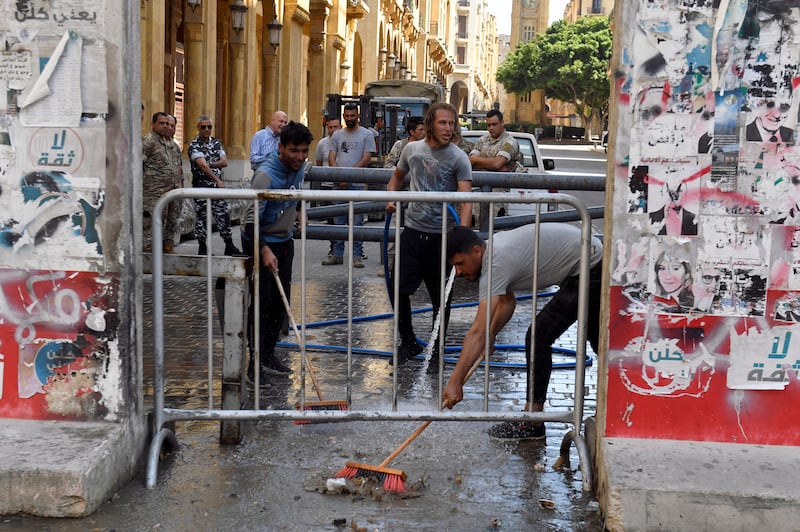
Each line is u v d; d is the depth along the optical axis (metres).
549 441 5.08
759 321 4.16
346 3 34.47
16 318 4.33
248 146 22.20
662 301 4.18
